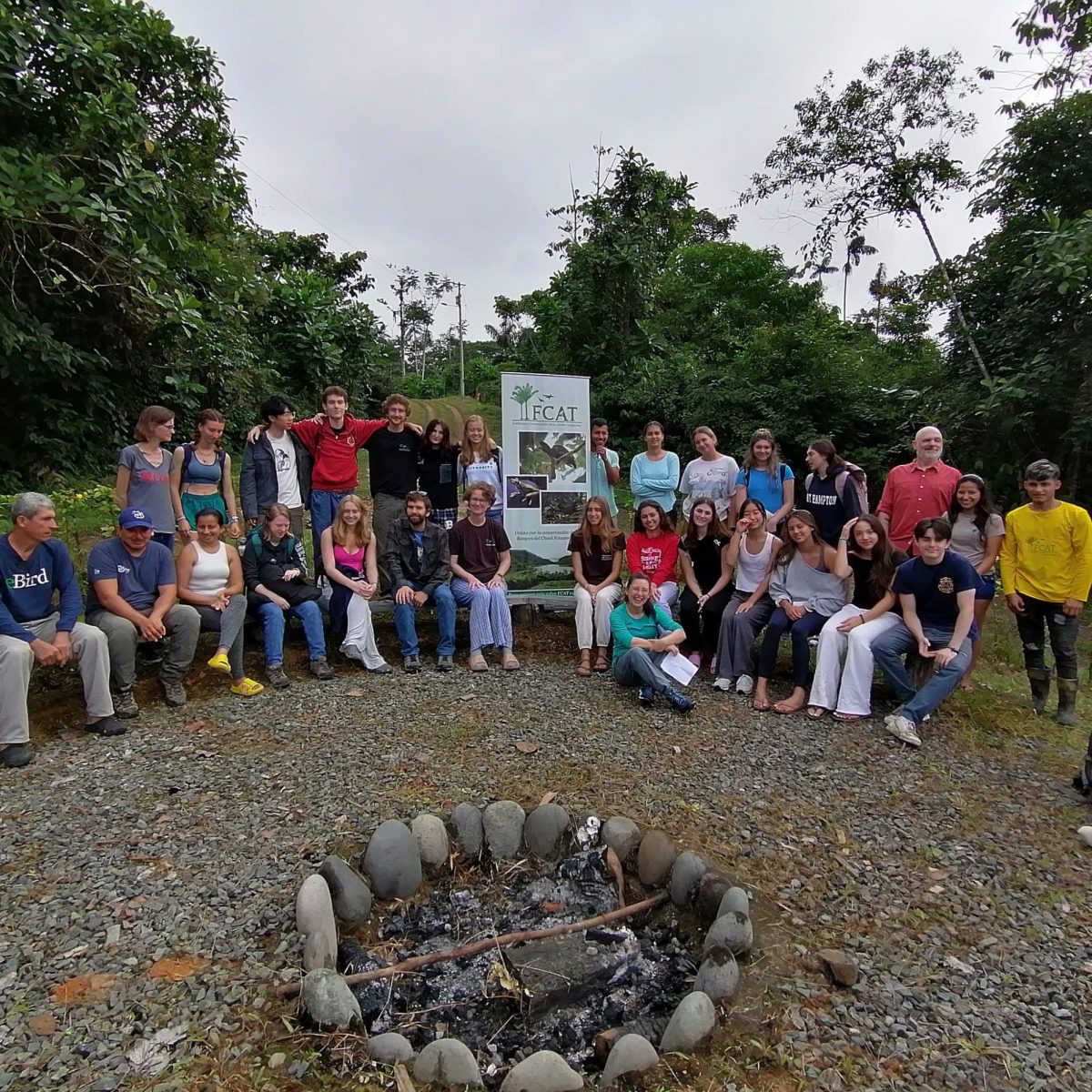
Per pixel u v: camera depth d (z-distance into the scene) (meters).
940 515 5.16
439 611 5.36
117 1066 1.95
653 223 14.95
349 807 3.30
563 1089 1.95
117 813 3.25
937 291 10.84
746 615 5.08
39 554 4.04
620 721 4.48
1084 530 4.64
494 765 3.78
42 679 4.64
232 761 3.78
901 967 2.48
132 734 4.12
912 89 10.95
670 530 5.68
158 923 2.53
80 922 2.52
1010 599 4.90
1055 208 9.53
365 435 5.78
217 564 4.78
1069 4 8.53
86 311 8.19
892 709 4.82
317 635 5.12
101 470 8.55
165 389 9.76
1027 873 3.09
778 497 5.84
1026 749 4.34
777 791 3.67
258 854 2.94
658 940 2.68
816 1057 2.06
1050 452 9.20
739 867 2.98
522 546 5.99
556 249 14.66
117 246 6.98
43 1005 2.15
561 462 6.05
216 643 5.44
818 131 11.52
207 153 9.70
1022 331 9.19
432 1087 1.95
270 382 13.02
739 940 2.44
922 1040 2.17
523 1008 2.35
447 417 24.16
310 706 4.55
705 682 5.29
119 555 4.38
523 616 6.38
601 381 13.80
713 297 18.28
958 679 4.42
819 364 12.39
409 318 51.41
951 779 3.90
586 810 3.32
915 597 4.62
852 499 5.52
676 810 3.40
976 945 2.63
